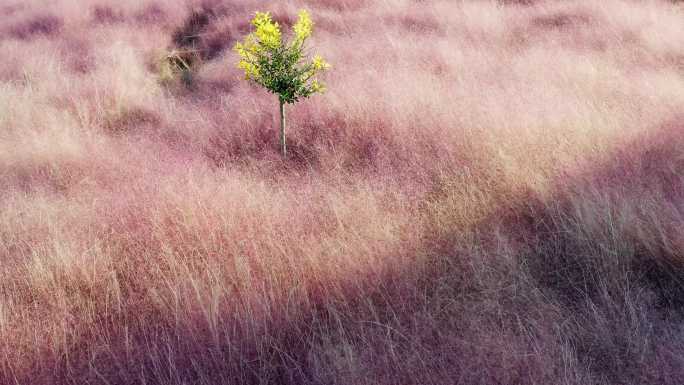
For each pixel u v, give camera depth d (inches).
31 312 112.2
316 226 138.7
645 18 324.8
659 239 115.0
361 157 190.5
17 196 169.8
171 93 307.7
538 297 105.6
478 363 86.8
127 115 265.1
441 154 174.7
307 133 210.8
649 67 254.4
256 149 207.5
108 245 132.0
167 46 395.5
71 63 342.6
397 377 87.3
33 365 97.6
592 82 230.8
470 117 194.4
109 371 95.1
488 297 106.2
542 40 316.2
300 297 108.5
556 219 133.3
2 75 321.7
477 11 368.5
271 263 120.9
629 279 110.7
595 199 131.0
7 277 124.0
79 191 170.7
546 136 170.4
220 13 442.9
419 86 232.8
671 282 109.0
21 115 249.1
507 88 226.7
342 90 239.5
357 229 133.8
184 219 138.4
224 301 107.9
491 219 137.6
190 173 170.1
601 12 346.6
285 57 187.3
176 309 105.4
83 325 108.6
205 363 93.2
